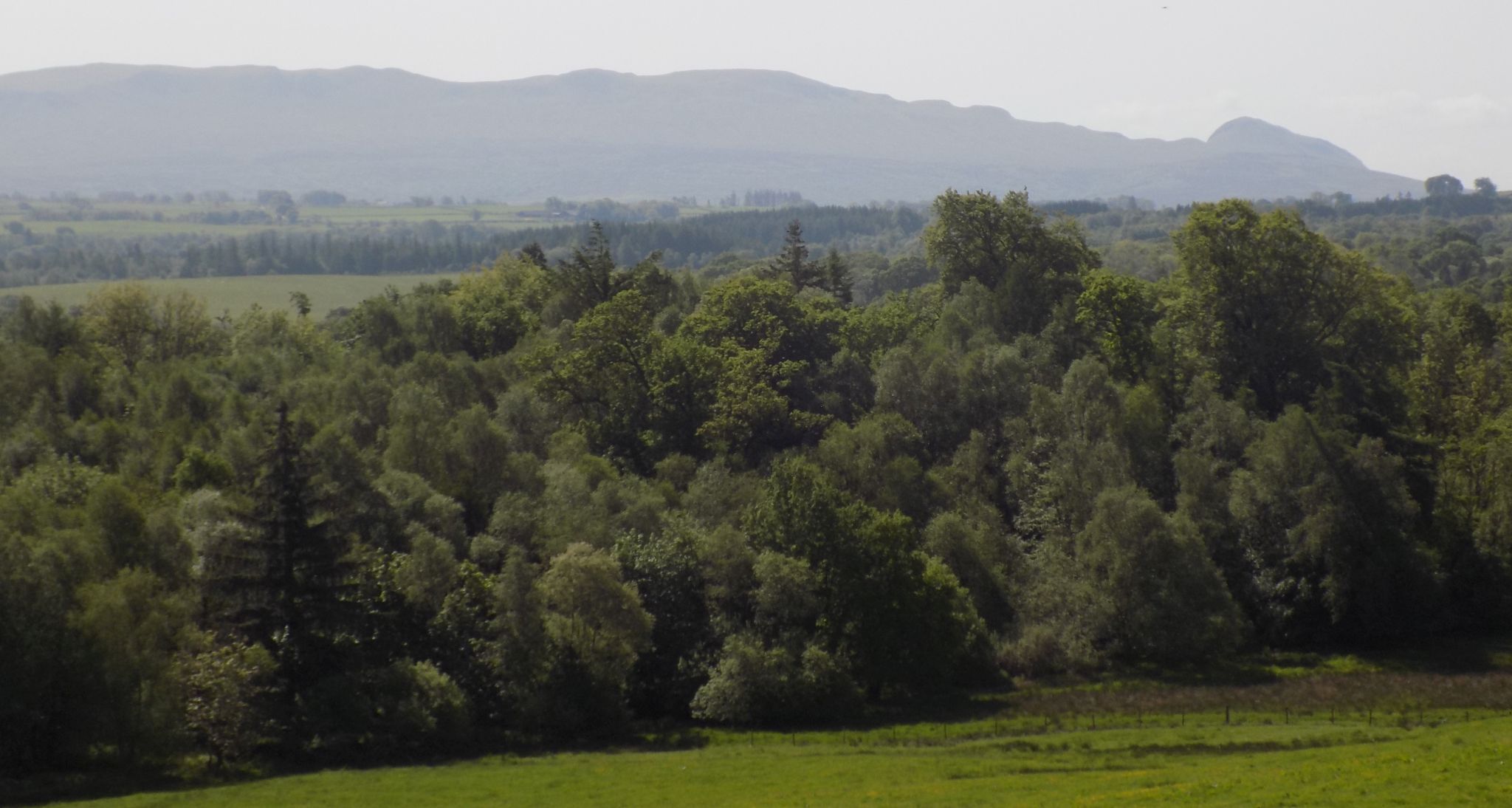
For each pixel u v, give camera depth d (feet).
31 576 225.35
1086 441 335.88
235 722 228.43
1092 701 272.31
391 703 243.60
